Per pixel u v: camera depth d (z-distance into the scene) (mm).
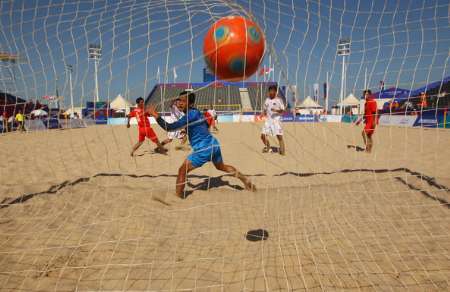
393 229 3002
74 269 2324
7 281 2168
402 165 5832
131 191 4316
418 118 15234
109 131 15047
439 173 5035
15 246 2668
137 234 2941
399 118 16281
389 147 8531
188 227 3117
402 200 3805
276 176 5227
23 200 3895
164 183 4812
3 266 2354
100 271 2301
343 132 12711
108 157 7316
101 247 2660
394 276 2199
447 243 2682
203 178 5133
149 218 3342
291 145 9195
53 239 2805
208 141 4051
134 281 2176
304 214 3451
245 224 3195
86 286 2121
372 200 3844
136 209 3621
